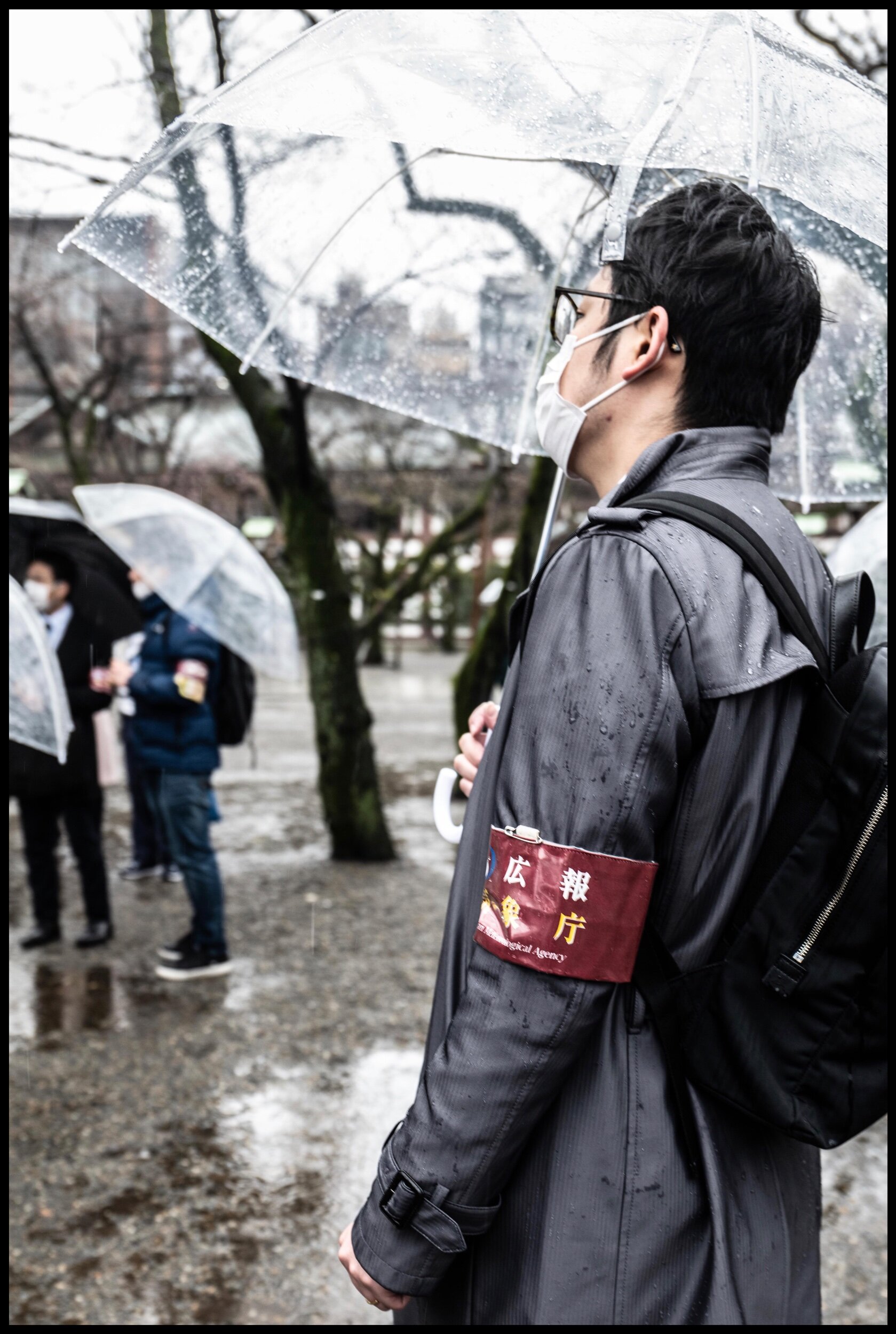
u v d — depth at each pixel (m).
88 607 5.56
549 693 0.96
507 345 1.82
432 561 9.62
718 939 0.96
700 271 1.06
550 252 1.76
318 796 8.98
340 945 5.03
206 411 17.33
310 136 1.53
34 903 5.02
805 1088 0.93
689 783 0.94
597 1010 0.93
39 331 12.40
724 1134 0.97
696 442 1.07
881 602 2.59
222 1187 2.95
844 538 2.98
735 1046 0.94
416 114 1.07
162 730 4.47
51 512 6.01
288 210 1.59
